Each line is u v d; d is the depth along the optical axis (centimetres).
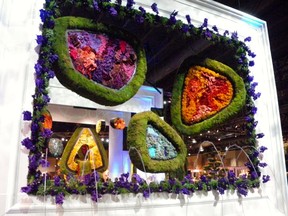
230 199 194
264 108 236
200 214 180
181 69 214
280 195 221
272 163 226
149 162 171
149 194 166
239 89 213
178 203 174
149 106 345
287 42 397
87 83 161
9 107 144
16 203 134
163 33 246
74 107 368
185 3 216
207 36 211
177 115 203
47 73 153
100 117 378
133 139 175
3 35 151
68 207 144
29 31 159
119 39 184
